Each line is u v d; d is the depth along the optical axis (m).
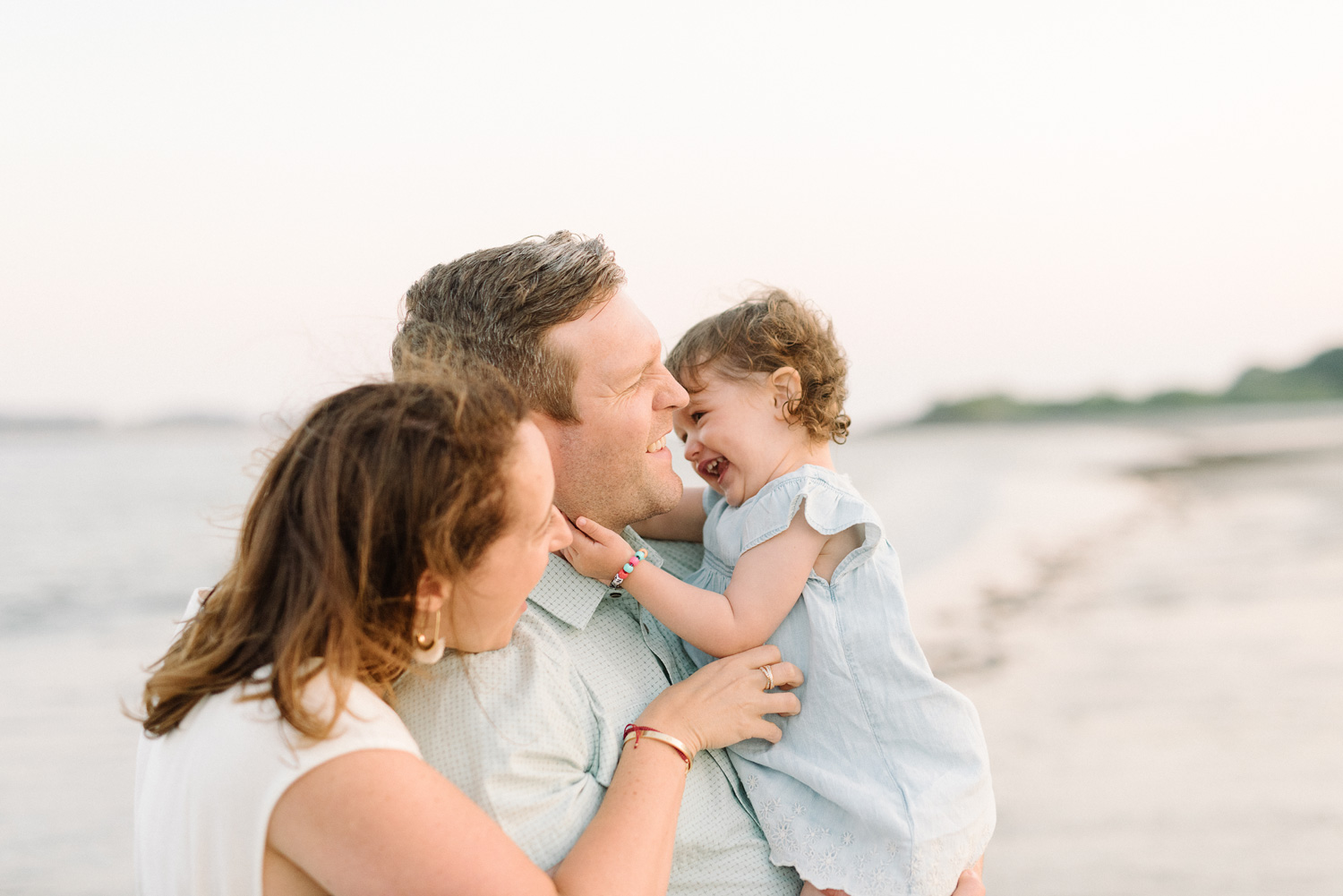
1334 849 4.38
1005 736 5.71
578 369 1.50
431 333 1.51
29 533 12.07
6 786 5.14
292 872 0.99
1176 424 34.28
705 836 1.51
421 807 0.99
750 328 1.92
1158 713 6.10
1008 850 4.38
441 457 1.05
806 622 1.67
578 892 1.14
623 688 1.53
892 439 28.69
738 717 1.49
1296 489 16.22
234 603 1.07
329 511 1.04
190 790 0.98
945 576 9.70
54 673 7.06
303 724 0.96
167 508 13.66
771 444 1.87
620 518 1.65
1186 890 4.01
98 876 4.29
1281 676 6.82
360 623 1.05
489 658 1.35
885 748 1.60
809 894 1.57
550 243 1.56
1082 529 12.33
